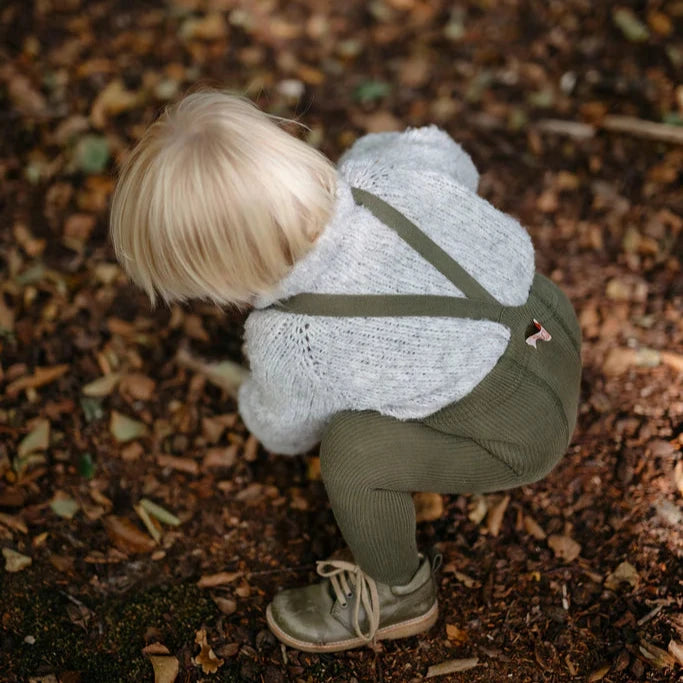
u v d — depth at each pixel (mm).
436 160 1567
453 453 1460
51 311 2348
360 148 1711
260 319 1382
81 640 1744
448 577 1863
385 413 1427
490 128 2830
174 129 1220
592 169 2666
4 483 1991
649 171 2648
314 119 2885
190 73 3029
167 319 2363
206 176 1168
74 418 2143
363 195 1388
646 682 1625
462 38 3143
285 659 1726
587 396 2127
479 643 1737
